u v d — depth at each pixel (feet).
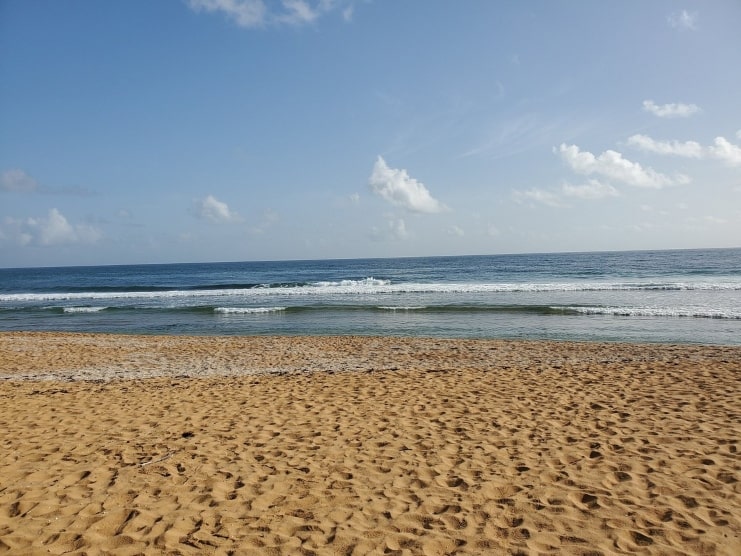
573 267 206.69
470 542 12.37
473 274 186.29
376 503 14.49
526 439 19.65
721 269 165.99
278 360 42.09
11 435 20.62
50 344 52.42
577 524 13.15
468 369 34.63
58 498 14.79
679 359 37.68
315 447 19.13
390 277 182.60
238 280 203.72
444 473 16.57
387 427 21.48
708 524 12.94
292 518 13.64
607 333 56.08
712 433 19.53
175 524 13.30
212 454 18.43
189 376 35.06
